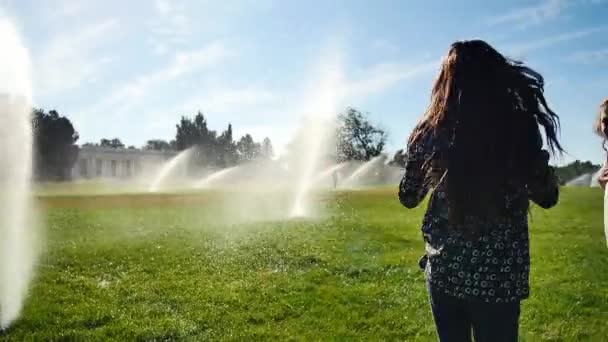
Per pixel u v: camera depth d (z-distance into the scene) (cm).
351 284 888
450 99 293
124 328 651
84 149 12950
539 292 810
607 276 931
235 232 1612
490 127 280
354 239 1435
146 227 1788
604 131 591
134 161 13675
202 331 649
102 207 2781
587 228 1689
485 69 292
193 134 15088
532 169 281
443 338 304
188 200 3391
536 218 1997
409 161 310
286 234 1550
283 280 915
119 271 993
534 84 296
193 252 1209
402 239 1445
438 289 301
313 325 669
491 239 287
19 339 617
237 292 828
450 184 282
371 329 652
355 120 9725
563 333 633
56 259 1093
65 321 677
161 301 779
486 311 288
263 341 615
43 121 10862
